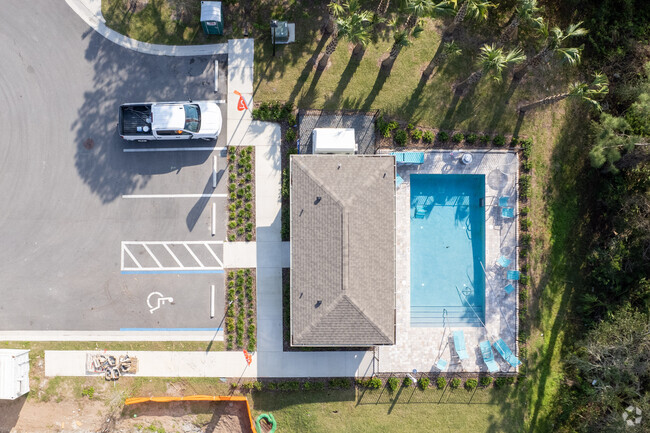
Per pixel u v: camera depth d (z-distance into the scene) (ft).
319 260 80.38
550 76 93.25
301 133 91.86
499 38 91.40
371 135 92.58
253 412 90.84
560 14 93.61
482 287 93.71
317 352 91.09
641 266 91.66
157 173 91.81
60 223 91.30
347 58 92.79
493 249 93.09
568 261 93.66
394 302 82.17
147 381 90.58
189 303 91.30
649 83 84.58
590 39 92.22
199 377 90.63
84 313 90.89
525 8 80.69
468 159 91.04
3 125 91.20
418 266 94.68
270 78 92.48
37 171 91.30
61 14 91.66
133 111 87.76
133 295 91.15
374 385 90.43
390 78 93.04
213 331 91.20
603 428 84.84
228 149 91.91
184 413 91.61
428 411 91.66
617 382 84.12
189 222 91.76
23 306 90.79
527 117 93.25
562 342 93.25
